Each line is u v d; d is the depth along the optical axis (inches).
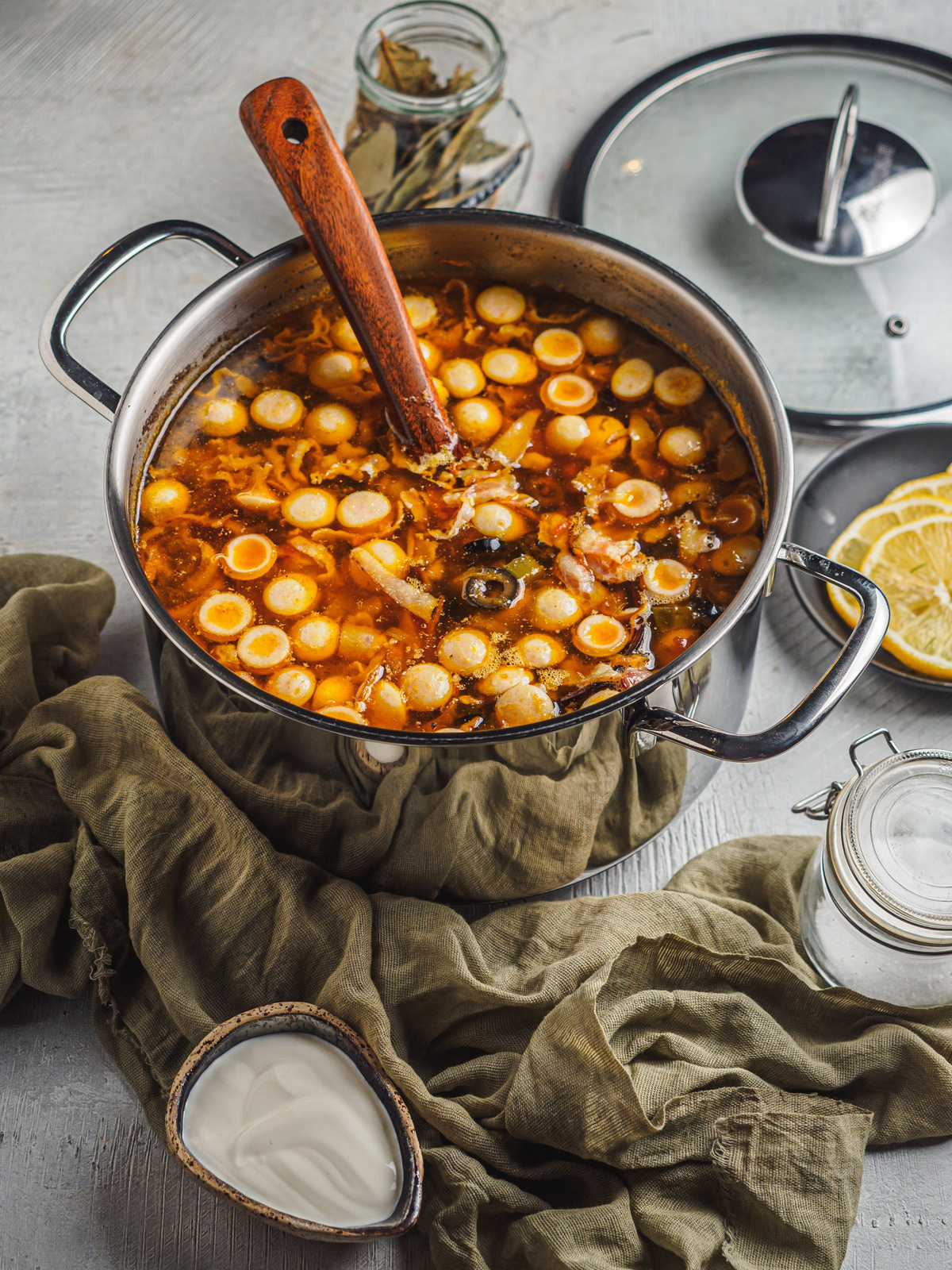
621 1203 22.5
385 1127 22.5
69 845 24.5
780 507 22.7
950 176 31.6
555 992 23.4
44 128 32.7
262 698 21.6
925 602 26.8
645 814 24.2
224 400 25.4
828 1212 22.1
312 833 24.3
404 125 29.0
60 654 26.4
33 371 30.1
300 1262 23.0
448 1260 22.2
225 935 24.1
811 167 30.8
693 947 23.7
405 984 23.8
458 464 25.0
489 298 26.2
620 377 25.5
